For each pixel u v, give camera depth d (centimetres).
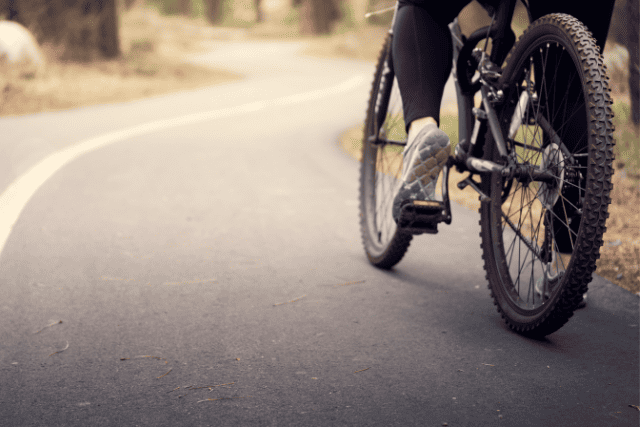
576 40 209
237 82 1534
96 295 275
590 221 200
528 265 303
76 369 209
